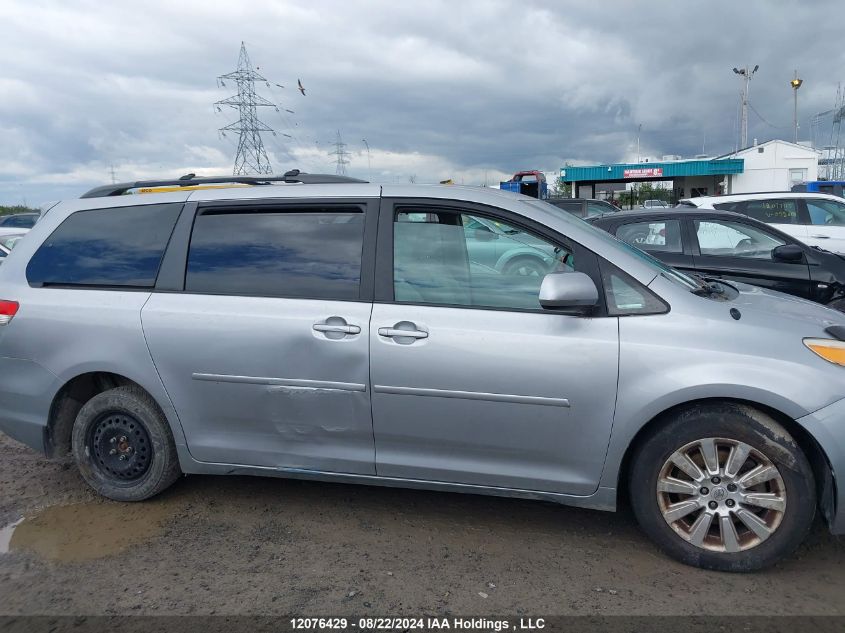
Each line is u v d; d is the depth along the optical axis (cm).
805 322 329
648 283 330
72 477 437
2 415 403
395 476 353
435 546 346
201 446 375
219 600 299
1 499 405
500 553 339
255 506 393
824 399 298
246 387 359
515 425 329
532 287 339
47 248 406
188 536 358
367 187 370
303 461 363
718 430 309
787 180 3719
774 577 314
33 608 295
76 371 381
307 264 363
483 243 349
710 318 321
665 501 322
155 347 369
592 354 318
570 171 3750
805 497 304
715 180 3934
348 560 333
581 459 327
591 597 299
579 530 361
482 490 345
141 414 382
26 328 390
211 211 384
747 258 705
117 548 346
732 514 314
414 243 354
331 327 344
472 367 328
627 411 316
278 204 375
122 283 386
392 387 338
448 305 340
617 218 749
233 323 358
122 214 401
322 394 349
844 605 291
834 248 993
